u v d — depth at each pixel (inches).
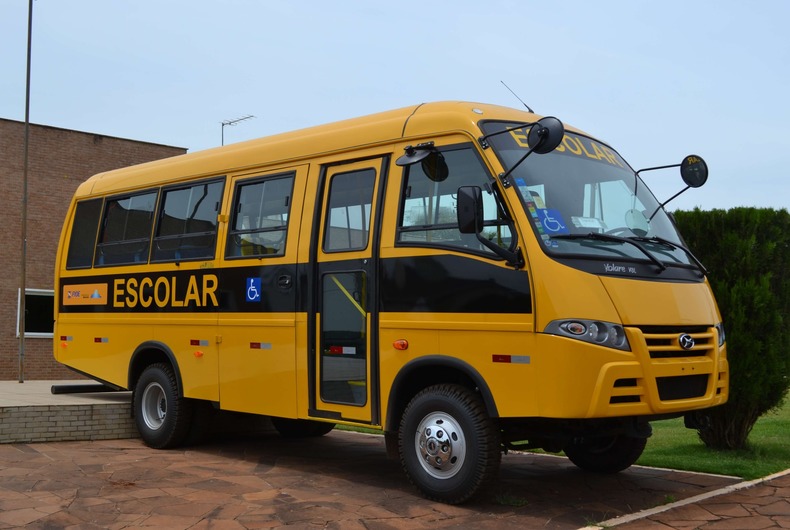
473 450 248.4
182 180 373.4
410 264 271.0
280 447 379.2
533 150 243.1
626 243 257.9
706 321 265.3
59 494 264.2
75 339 420.8
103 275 406.0
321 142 311.3
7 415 359.3
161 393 372.5
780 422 435.2
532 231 243.6
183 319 357.7
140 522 231.1
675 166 288.5
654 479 299.7
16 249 767.7
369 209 288.2
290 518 237.8
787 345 332.2
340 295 292.8
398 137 284.0
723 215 336.8
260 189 334.0
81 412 380.2
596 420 249.0
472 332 251.1
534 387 235.9
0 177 760.3
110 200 414.9
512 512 248.5
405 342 268.7
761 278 327.9
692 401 252.8
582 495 273.1
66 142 800.9
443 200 266.8
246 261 331.3
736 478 297.3
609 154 297.9
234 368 331.9
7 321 759.1
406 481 296.2
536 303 237.6
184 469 313.9
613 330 235.1
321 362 297.1
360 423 281.3
